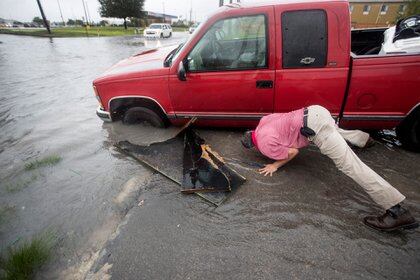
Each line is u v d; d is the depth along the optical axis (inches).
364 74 114.5
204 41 125.2
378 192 85.6
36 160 144.7
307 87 121.0
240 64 125.0
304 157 131.7
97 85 148.9
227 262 80.9
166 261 82.0
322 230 90.9
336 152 91.0
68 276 80.0
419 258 80.4
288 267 78.7
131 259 83.4
